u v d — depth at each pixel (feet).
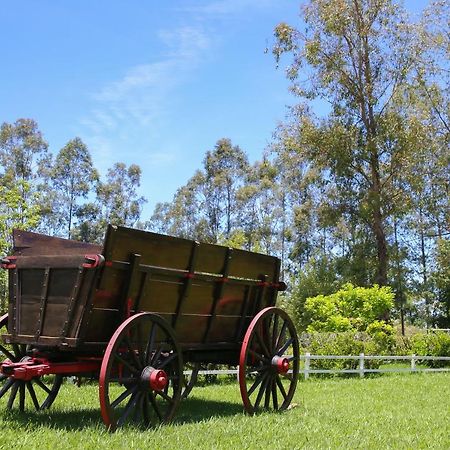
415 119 98.84
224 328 29.37
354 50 102.47
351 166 101.35
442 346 72.33
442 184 106.22
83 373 24.35
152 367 23.56
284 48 103.04
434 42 102.12
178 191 194.08
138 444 19.89
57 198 173.17
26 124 171.42
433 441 23.61
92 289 22.25
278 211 177.06
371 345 65.82
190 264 25.94
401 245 122.83
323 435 23.40
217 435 22.25
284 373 30.07
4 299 59.67
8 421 23.18
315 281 100.83
